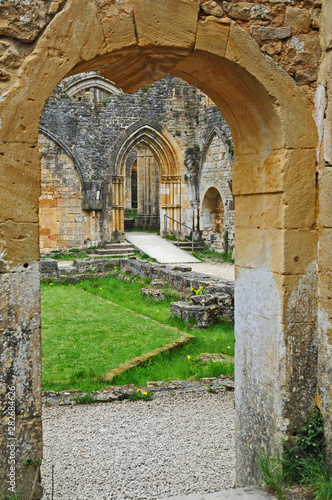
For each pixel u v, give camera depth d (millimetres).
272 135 4633
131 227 33938
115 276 20672
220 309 12617
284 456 4488
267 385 4758
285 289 4551
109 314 13938
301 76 4559
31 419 3822
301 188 4566
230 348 10445
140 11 4051
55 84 3832
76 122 25281
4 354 3738
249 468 5031
